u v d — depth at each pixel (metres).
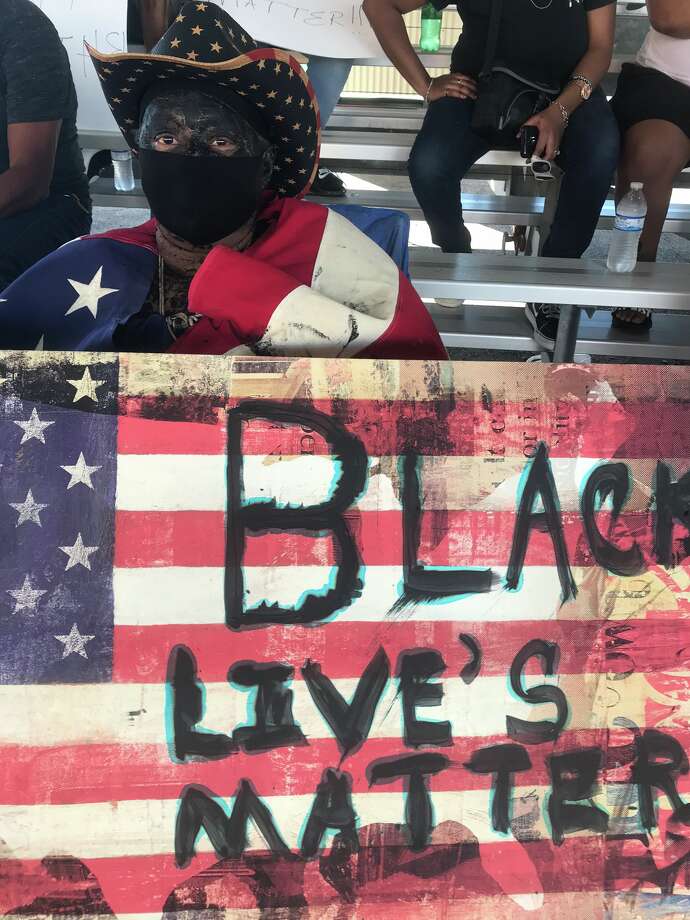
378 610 1.11
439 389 1.09
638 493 1.11
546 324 2.83
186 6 1.40
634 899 1.17
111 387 1.07
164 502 1.08
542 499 1.11
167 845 1.12
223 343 1.37
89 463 1.07
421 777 1.13
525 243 4.11
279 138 1.51
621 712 1.14
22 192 2.52
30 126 2.48
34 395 1.06
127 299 1.43
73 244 1.46
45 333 1.41
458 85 2.83
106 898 1.12
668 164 2.88
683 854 1.17
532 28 2.71
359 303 1.42
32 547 1.08
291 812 1.13
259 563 1.09
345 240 1.46
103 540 1.08
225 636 1.10
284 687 1.11
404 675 1.12
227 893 1.13
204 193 1.38
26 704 1.09
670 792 1.16
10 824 1.10
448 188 2.83
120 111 1.53
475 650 1.12
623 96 2.97
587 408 1.10
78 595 1.08
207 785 1.12
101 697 1.10
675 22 2.79
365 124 3.50
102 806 1.11
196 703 1.11
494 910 1.16
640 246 2.98
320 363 1.08
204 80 1.37
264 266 1.29
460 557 1.11
